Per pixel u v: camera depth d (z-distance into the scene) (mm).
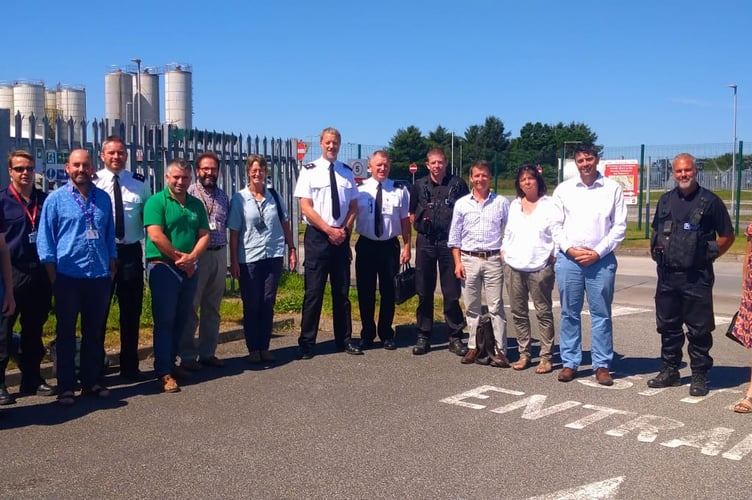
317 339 8812
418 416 5930
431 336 9016
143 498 4383
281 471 4777
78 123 9516
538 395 6543
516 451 5133
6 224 6086
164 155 10641
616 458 5004
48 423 5719
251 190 7543
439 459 4980
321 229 7672
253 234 7484
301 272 13305
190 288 6902
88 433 5500
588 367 7605
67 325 6141
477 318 7715
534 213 7172
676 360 6789
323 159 7820
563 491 4461
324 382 6941
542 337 7309
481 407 6180
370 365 7605
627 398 6449
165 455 5059
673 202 6582
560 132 69625
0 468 4824
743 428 5637
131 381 6945
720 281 14703
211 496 4410
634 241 21766
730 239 6469
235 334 8711
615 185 6801
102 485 4562
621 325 9945
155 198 6648
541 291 7172
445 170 8148
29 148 8930
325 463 4910
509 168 29109
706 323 6488
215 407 6152
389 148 57125
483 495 4410
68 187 6133
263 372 7293
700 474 4727
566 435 5477
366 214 8133
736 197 23031
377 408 6137
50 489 4504
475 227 7527
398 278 8117
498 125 71688
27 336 6332
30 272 6180
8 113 8672
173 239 6707
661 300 6680
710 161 24875
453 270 7984
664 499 4352
